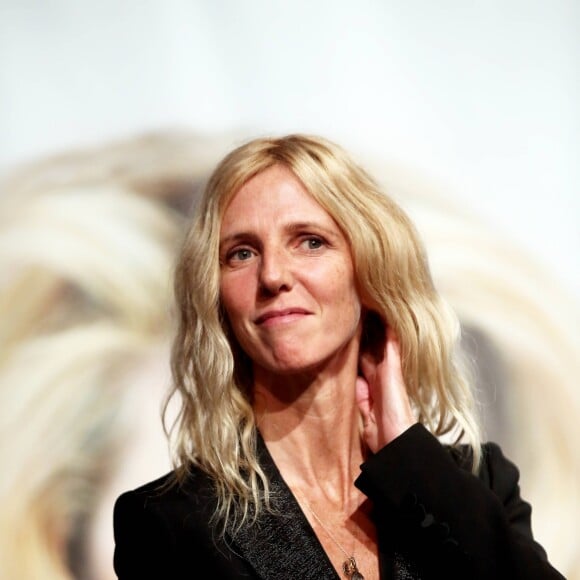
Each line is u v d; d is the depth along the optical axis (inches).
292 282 233.6
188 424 246.2
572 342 386.6
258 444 242.2
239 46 387.5
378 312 255.4
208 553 224.8
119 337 374.0
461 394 265.4
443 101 393.4
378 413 253.1
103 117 381.1
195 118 383.6
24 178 375.6
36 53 378.6
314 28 390.9
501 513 235.8
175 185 381.1
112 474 366.3
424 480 233.8
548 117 395.9
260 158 244.7
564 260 390.0
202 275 243.4
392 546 230.5
